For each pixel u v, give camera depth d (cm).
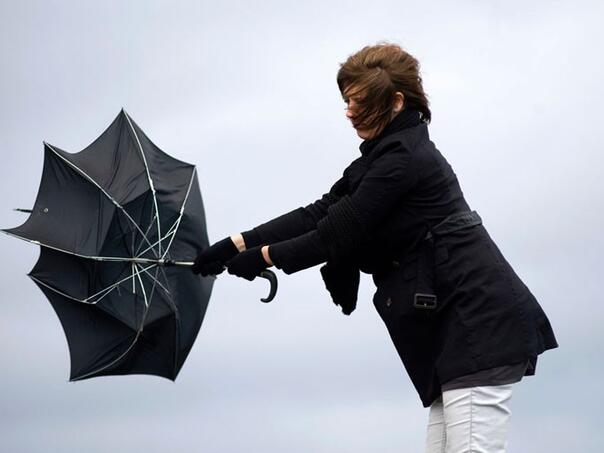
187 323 692
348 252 582
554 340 588
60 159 706
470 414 563
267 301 603
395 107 588
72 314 691
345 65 590
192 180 711
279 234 635
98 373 687
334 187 634
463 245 575
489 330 564
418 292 575
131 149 711
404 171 575
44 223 691
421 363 585
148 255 678
